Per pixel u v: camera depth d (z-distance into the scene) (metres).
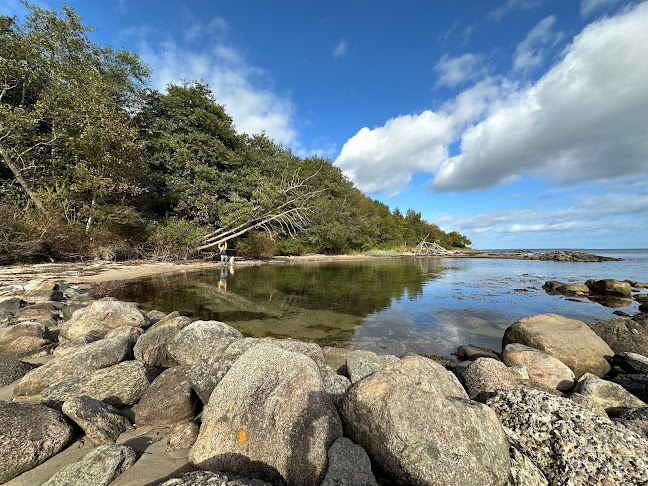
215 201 24.44
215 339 4.74
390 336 7.28
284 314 8.94
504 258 42.25
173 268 18.28
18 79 17.09
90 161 17.22
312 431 2.62
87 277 13.69
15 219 14.44
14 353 5.10
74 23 20.31
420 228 64.19
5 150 15.48
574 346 5.96
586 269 26.31
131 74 23.12
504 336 6.97
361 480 2.27
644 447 2.53
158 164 23.11
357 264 27.83
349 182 46.41
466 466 2.29
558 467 2.53
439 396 2.77
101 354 4.48
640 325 7.68
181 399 3.50
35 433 2.79
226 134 27.48
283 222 29.64
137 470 2.66
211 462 2.66
